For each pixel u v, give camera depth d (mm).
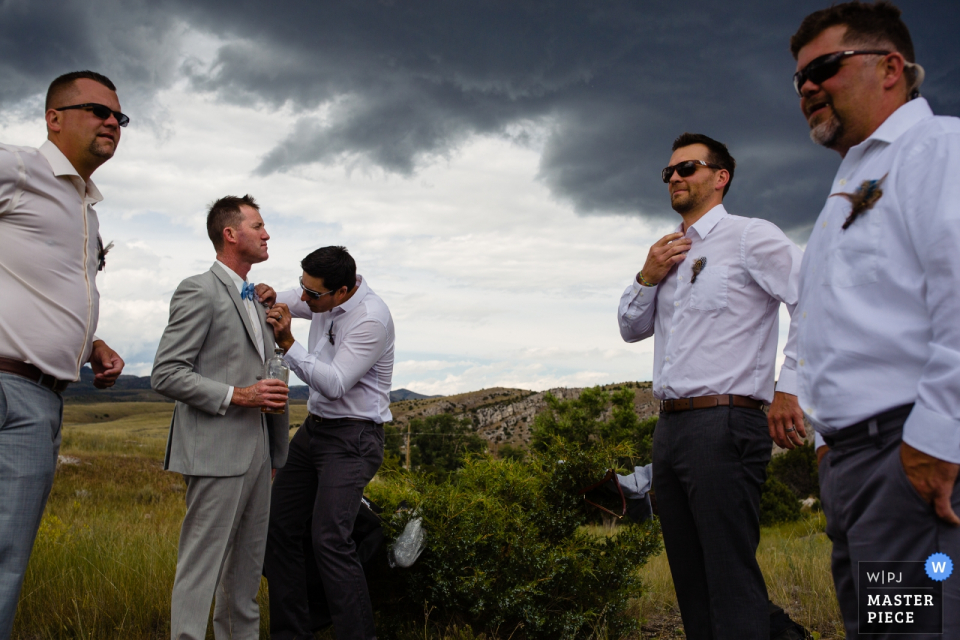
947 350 1622
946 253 1659
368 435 3766
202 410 3199
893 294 1867
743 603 2869
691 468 3000
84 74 2879
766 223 3090
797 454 19922
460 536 3914
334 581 3469
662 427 3225
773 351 3102
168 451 3264
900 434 1802
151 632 3869
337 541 3521
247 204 3580
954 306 1636
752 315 3066
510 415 103438
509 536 4055
